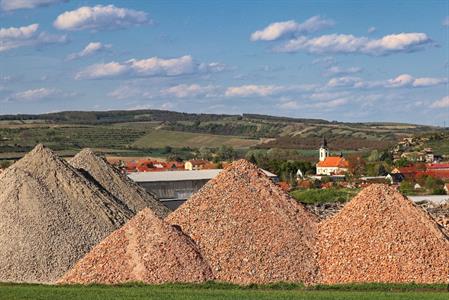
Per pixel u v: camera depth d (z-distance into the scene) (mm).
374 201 56062
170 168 189125
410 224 53750
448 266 50594
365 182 172500
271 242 53656
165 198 100312
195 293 44562
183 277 50656
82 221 63188
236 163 61938
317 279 51188
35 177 66750
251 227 55000
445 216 81062
